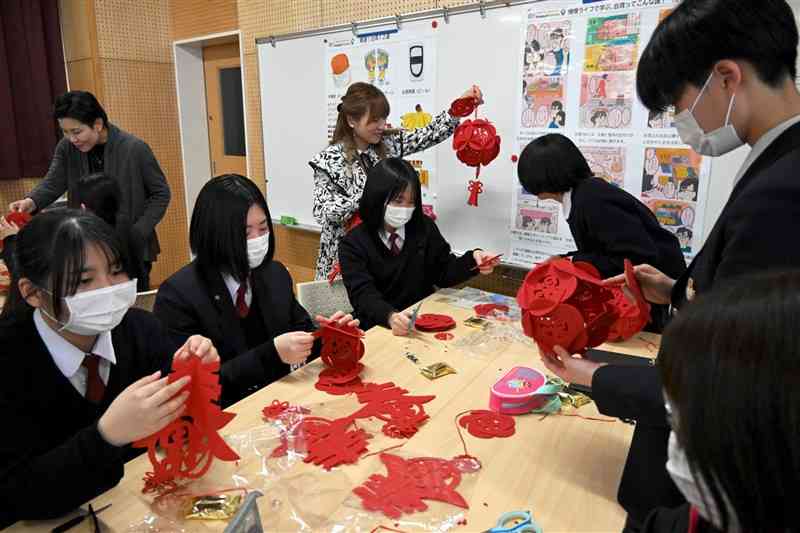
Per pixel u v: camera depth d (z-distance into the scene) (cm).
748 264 72
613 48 213
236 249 148
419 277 217
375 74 287
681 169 209
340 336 144
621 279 125
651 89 92
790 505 41
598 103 221
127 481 102
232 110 446
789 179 72
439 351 160
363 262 205
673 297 108
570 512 93
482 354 158
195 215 151
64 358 103
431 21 261
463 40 252
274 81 342
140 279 281
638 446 92
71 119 273
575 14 220
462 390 136
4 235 225
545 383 132
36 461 92
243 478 102
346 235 212
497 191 258
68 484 89
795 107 83
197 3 419
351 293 202
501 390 128
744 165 90
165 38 445
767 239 71
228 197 147
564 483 101
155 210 302
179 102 452
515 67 239
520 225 254
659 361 50
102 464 91
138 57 431
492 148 222
